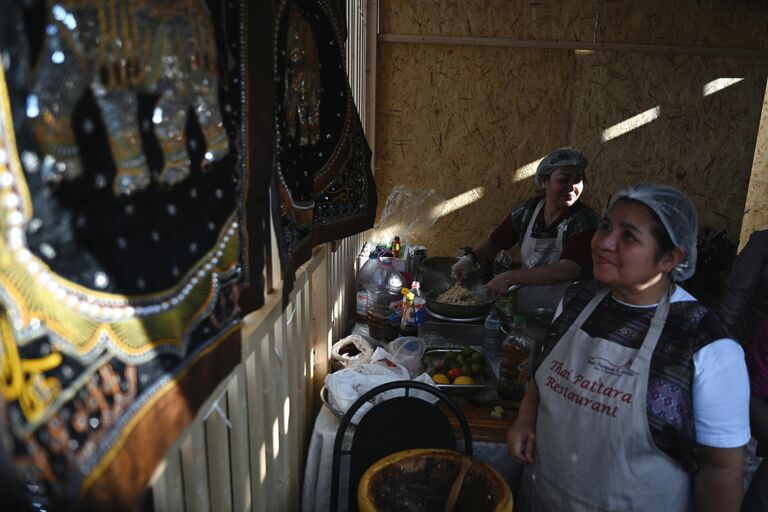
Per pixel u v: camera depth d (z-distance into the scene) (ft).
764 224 13.51
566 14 12.34
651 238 4.09
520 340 6.72
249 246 3.25
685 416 4.08
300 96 4.80
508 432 5.59
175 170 2.33
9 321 1.45
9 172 1.45
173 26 2.29
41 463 1.56
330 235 6.00
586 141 12.98
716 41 12.41
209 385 2.70
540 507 4.97
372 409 5.69
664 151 13.00
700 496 4.26
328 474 6.14
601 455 4.38
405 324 8.25
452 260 11.18
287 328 5.60
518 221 9.80
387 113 12.92
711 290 13.32
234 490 4.03
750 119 12.80
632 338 4.36
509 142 13.01
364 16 11.43
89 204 1.77
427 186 13.30
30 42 1.52
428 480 5.25
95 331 1.80
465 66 12.62
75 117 1.70
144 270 2.08
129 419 1.96
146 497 2.83
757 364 4.70
